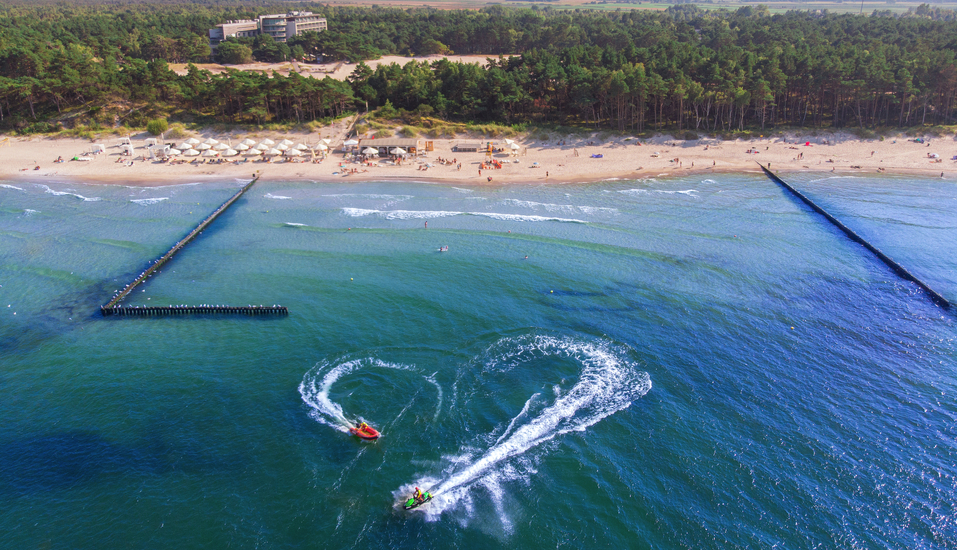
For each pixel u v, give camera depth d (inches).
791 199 4178.2
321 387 2097.7
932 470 1697.8
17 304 2743.6
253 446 1824.6
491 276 2942.9
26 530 1528.1
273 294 2790.4
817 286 2832.2
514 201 4151.1
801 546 1477.6
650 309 2615.7
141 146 5482.3
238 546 1497.3
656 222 3713.1
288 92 5684.1
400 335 2418.8
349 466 1755.7
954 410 1942.7
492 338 2395.4
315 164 5113.2
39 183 4635.8
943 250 3235.7
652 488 1659.7
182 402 2025.1
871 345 2326.5
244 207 4082.2
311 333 2447.1
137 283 2925.7
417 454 1802.4
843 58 5974.4
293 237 3511.3
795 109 5974.4
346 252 3267.7
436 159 5216.5
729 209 3959.2
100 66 6304.1
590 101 5649.6
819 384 2087.8
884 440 1815.9
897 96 5462.6
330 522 1571.1
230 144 5531.5
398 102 6200.8
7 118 5762.8
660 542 1502.2
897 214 3811.5
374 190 4446.4
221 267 3117.6
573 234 3506.4
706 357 2252.7
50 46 7450.8
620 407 1982.0
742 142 5447.8
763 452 1775.3
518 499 1641.2
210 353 2320.4
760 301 2687.0
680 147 5408.5
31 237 3548.2
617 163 5088.6
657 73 5856.3
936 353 2265.0
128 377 2169.0
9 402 2028.8
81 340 2433.6
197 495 1643.7
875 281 2883.9
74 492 1647.4
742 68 5733.3
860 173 4758.9
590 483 1685.5
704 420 1913.1
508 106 6008.9
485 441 1850.4
